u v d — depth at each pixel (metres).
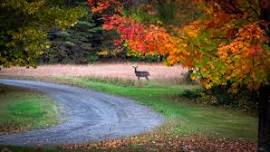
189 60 9.81
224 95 34.38
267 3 9.57
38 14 11.80
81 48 71.81
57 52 68.69
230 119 28.89
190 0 9.95
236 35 9.32
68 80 47.06
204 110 32.12
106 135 22.12
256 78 9.48
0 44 11.70
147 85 45.41
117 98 36.28
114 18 10.28
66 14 12.31
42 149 15.12
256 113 31.34
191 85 46.34
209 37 9.70
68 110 30.23
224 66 9.72
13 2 10.90
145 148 17.72
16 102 32.12
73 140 20.72
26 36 11.77
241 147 18.89
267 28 9.68
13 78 49.00
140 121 26.64
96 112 29.78
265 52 8.98
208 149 18.00
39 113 28.42
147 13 10.30
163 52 9.81
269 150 11.10
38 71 55.16
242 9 9.84
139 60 71.62
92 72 54.66
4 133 22.75
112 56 73.75
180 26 9.96
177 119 27.66
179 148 17.88
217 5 9.81
